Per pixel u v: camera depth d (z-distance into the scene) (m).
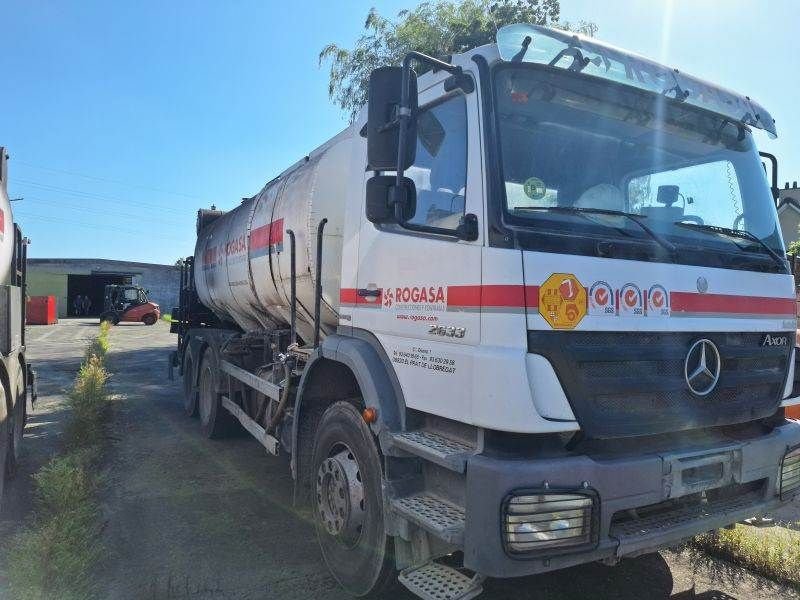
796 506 5.18
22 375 6.78
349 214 4.14
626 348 2.89
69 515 4.24
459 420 2.94
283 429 5.16
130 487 5.87
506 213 2.82
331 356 4.05
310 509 5.12
